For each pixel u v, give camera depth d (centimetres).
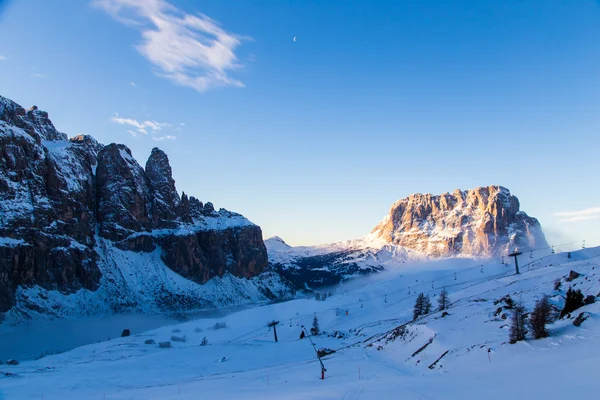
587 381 3809
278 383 6481
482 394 4028
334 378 6394
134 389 7406
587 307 6378
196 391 6366
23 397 7181
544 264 18875
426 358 6669
